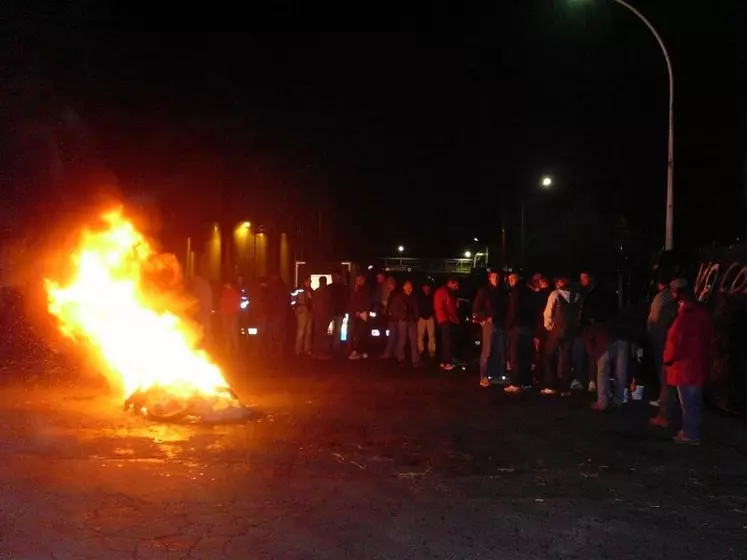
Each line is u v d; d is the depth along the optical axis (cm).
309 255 4219
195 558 655
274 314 1995
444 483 884
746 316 1297
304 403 1364
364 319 2086
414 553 673
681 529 743
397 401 1399
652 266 1953
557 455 1015
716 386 1329
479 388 1564
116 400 1330
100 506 783
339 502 809
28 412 1225
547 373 1502
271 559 655
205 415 1166
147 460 952
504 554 675
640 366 1578
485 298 1589
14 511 765
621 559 668
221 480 877
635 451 1040
